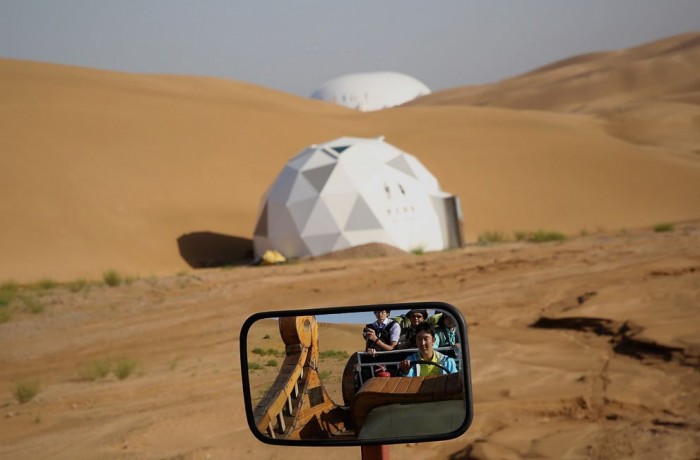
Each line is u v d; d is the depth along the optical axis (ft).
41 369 40.60
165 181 146.41
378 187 111.96
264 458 22.17
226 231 133.49
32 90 170.71
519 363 31.45
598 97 561.43
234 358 38.29
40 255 110.32
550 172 178.60
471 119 225.97
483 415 24.68
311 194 112.06
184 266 117.50
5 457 24.29
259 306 56.24
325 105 260.21
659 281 45.85
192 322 51.52
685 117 321.11
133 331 49.85
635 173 180.24
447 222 116.06
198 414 26.99
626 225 153.28
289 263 105.50
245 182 155.63
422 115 234.17
